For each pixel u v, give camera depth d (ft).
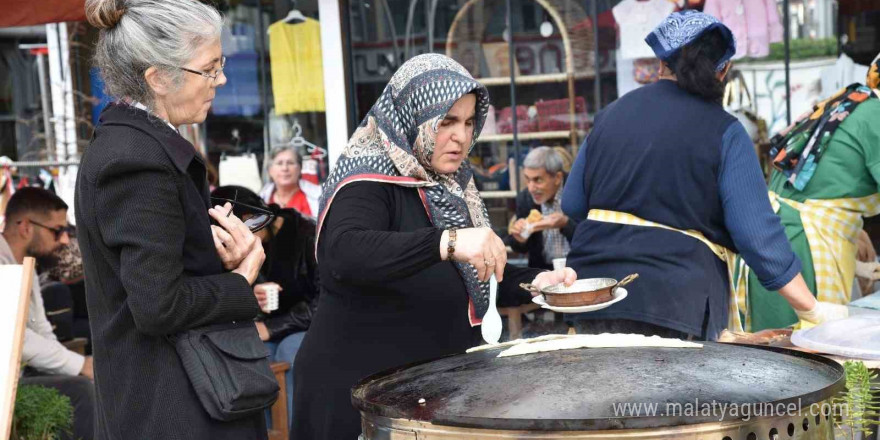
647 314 8.47
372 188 7.02
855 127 9.77
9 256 12.50
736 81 14.79
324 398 7.25
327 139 15.96
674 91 8.70
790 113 14.67
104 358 6.05
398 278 6.33
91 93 18.30
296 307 14.03
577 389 5.05
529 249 14.97
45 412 10.09
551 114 15.38
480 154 15.75
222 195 10.65
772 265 8.25
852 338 6.75
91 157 5.88
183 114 6.18
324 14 15.69
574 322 8.89
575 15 15.10
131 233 5.70
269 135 16.24
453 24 15.47
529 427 4.53
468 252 6.16
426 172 7.36
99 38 6.14
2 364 9.06
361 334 7.17
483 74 15.56
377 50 15.74
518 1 15.28
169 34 5.92
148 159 5.78
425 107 6.97
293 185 15.99
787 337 7.61
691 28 8.45
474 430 4.71
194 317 5.95
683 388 4.98
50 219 14.11
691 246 8.49
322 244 7.20
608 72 15.07
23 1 11.55
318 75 15.89
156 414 5.97
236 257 6.42
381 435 5.17
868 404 5.84
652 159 8.52
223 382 6.00
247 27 16.11
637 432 4.48
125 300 5.97
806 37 14.49
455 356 6.34
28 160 19.31
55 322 14.20
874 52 14.25
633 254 8.56
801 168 10.11
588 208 9.39
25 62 19.88
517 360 5.89
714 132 8.39
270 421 13.39
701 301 8.39
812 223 10.03
